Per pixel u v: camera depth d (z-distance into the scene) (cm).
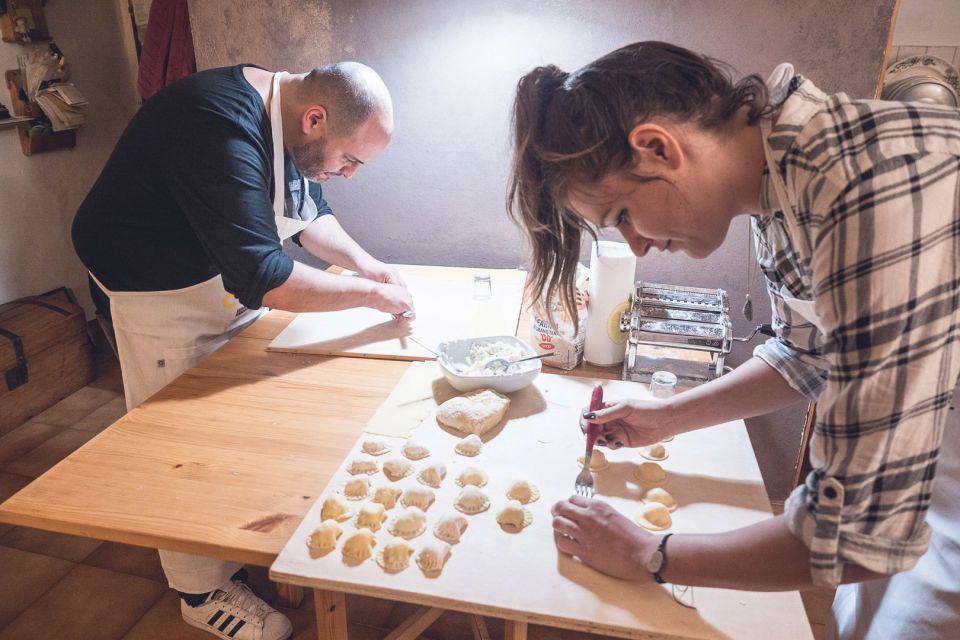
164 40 231
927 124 67
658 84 76
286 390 138
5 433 275
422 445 117
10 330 280
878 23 156
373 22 181
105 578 201
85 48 334
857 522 69
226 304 170
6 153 301
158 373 166
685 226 83
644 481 110
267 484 109
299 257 219
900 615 101
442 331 162
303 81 153
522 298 178
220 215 138
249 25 188
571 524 94
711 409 110
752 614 85
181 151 139
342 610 112
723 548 80
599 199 83
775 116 76
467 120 188
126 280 160
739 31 163
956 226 63
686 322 144
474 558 93
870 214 64
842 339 66
